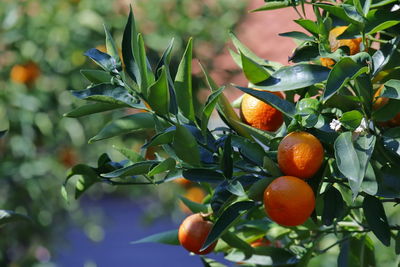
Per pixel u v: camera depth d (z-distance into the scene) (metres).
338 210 1.72
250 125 1.80
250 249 1.92
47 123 3.78
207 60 3.83
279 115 1.79
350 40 1.75
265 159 1.67
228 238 1.91
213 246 1.80
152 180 1.78
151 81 1.74
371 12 1.72
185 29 3.80
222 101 1.79
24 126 3.77
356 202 1.96
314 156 1.66
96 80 1.79
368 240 1.95
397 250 1.77
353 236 1.94
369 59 1.68
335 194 1.73
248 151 1.72
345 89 1.76
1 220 1.90
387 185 1.70
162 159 1.81
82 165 1.82
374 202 1.72
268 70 1.82
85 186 1.86
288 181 1.65
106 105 1.76
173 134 1.68
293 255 1.92
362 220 1.95
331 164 1.77
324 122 1.70
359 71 1.63
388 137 1.70
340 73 1.65
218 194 1.69
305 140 1.67
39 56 3.83
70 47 3.83
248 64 1.70
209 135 1.75
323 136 1.71
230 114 1.80
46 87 3.84
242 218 1.99
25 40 3.82
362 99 1.68
